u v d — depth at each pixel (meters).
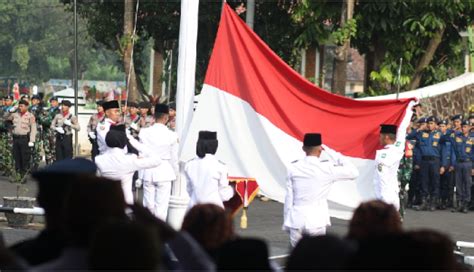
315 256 6.19
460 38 35.84
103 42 39.34
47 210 6.49
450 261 5.35
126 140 16.62
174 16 38.00
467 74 32.97
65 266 5.71
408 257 5.22
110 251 5.10
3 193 26.12
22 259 6.45
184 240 6.49
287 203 14.34
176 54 40.16
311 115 17.28
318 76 39.62
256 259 6.20
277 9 36.59
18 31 79.00
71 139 30.11
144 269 5.11
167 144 18.67
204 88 17.11
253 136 17.09
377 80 33.62
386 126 17.38
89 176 5.76
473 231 22.70
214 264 6.62
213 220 7.04
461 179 27.27
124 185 16.53
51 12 78.81
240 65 17.06
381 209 7.21
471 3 32.88
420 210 27.42
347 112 17.39
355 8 33.12
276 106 17.11
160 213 18.81
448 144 27.52
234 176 17.14
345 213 17.47
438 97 32.06
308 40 33.47
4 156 30.20
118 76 89.19
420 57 34.44
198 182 15.33
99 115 28.20
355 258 5.31
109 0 38.12
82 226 5.68
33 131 30.02
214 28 38.16
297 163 14.27
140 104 28.48
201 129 17.12
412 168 26.41
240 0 37.47
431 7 32.66
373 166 17.53
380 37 33.78
